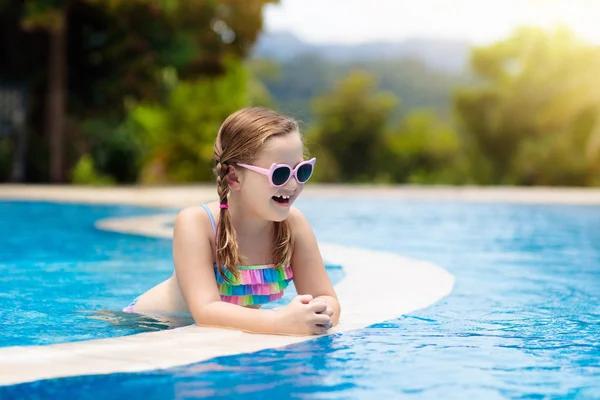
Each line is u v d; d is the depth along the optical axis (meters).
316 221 10.28
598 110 30.03
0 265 5.36
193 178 34.59
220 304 2.86
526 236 8.31
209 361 2.30
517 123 34.09
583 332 2.85
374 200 14.45
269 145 2.88
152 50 18.58
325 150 54.53
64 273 4.94
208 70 20.73
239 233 3.05
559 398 1.92
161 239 7.32
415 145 52.88
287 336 2.69
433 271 4.67
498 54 36.09
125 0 17.41
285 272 3.15
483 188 20.75
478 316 3.21
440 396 1.94
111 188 16.66
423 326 2.95
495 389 2.00
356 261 5.21
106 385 2.02
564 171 28.80
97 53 18.94
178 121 34.12
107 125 20.88
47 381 2.06
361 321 3.04
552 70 33.12
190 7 18.75
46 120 19.25
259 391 1.96
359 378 2.11
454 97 36.34
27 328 3.01
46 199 12.24
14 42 18.89
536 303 3.65
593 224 10.03
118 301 3.77
